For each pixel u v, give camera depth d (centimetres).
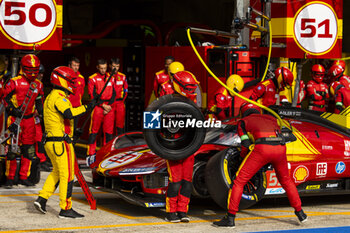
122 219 1055
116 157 1166
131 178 1098
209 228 988
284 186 1024
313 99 1953
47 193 1072
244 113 1048
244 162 991
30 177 1391
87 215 1084
